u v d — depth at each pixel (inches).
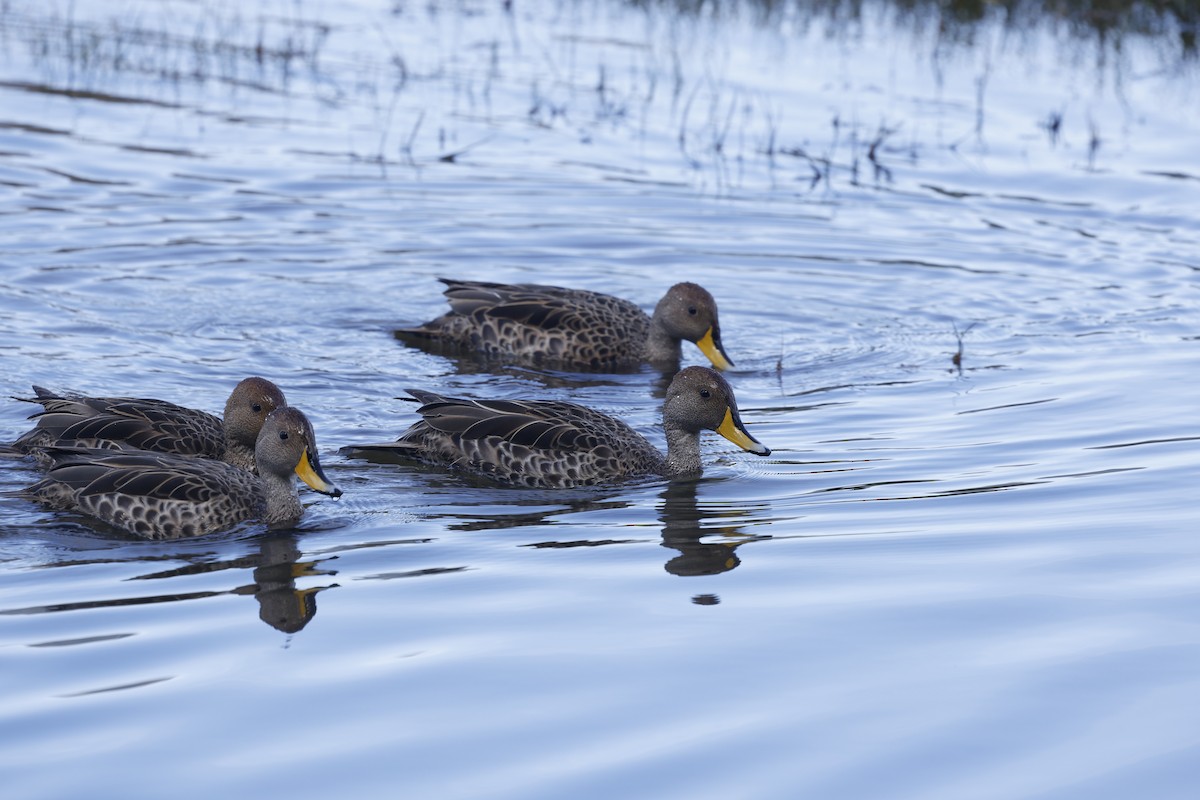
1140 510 496.4
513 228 917.8
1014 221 948.0
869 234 924.0
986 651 382.6
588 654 382.9
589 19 1461.6
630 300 818.2
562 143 1091.3
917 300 813.2
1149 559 448.5
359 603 423.5
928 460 568.4
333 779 319.0
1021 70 1282.0
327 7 1501.0
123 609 419.2
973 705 351.6
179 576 451.8
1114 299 810.2
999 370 694.5
